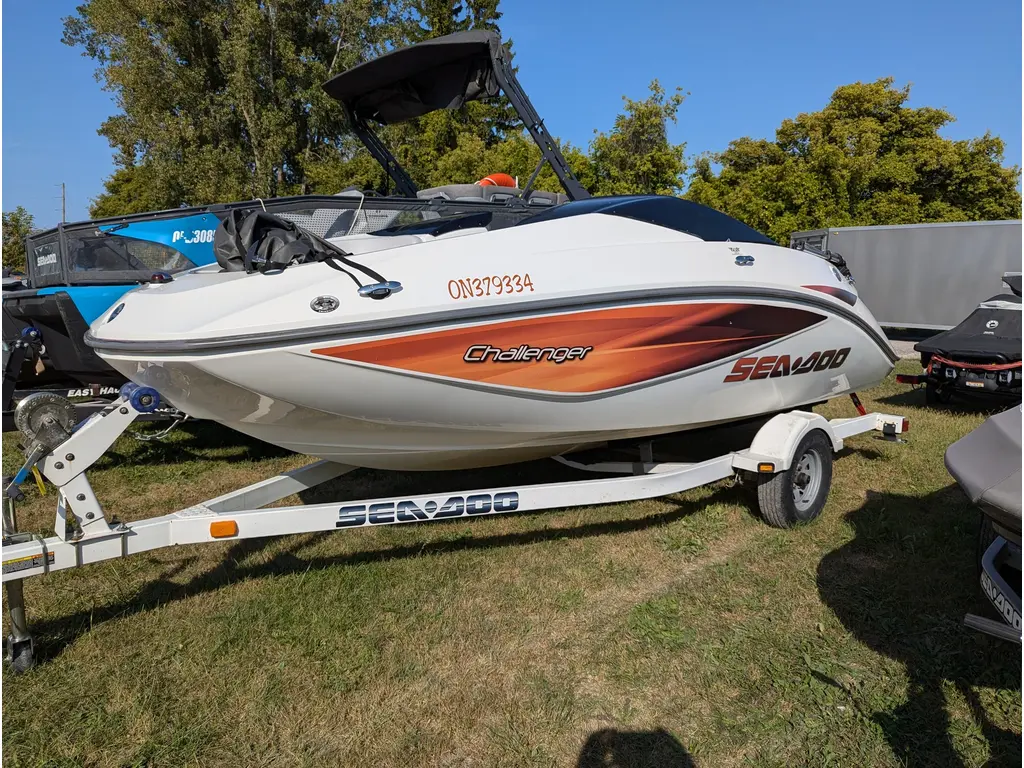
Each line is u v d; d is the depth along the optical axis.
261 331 2.48
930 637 2.76
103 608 2.96
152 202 22.55
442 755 2.12
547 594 3.11
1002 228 12.45
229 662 2.57
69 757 2.09
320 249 2.75
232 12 21.70
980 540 3.15
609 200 3.65
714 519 3.95
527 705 2.35
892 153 22.23
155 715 2.29
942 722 2.28
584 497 3.28
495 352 2.88
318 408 2.73
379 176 19.05
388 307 2.66
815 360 4.14
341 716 2.29
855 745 2.17
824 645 2.71
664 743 2.19
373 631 2.79
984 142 22.45
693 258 3.51
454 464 3.47
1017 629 2.08
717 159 23.70
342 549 3.57
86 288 4.53
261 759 2.10
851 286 4.57
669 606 2.99
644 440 4.00
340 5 22.38
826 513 4.13
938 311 13.27
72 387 5.24
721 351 3.57
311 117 21.77
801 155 23.11
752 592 3.14
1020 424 2.19
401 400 2.80
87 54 24.55
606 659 2.62
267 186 20.66
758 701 2.39
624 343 3.20
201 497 4.49
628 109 18.66
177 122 20.36
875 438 5.79
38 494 4.41
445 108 4.21
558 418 3.20
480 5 24.59
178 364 2.45
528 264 3.01
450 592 3.11
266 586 3.16
